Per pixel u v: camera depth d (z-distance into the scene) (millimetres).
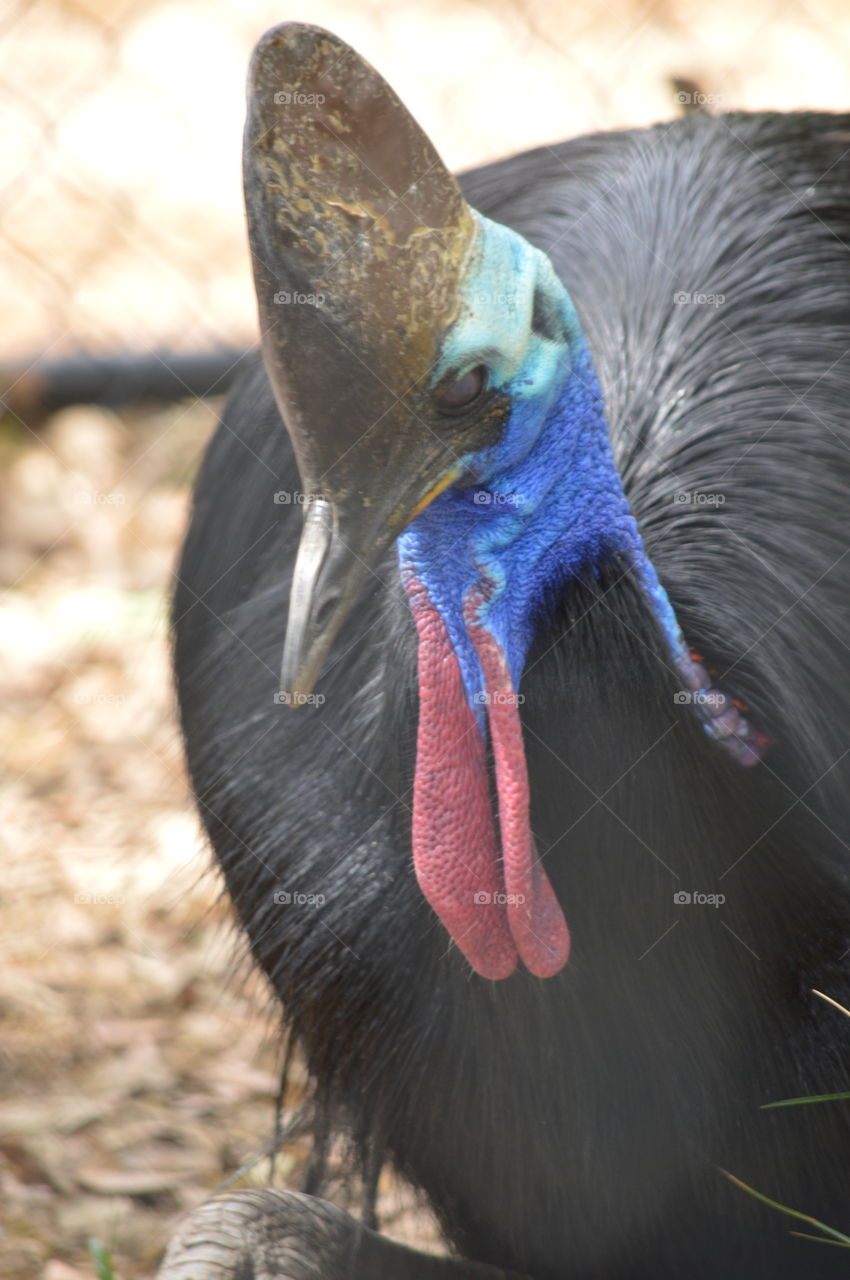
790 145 9344
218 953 12102
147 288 19453
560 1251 7438
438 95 22344
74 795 13875
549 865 6543
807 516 7426
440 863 6469
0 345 18109
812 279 8445
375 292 5652
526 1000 6746
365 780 7117
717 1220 7312
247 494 9438
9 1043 11180
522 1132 7016
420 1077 7105
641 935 6578
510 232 6074
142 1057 11117
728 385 7855
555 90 21938
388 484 5930
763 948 6699
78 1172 10094
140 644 15656
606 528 6402
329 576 5879
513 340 5973
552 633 6426
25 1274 9250
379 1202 9773
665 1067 6836
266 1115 10664
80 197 21234
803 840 6738
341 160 5602
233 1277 6789
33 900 12633
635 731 6379
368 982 7125
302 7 25297
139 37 24656
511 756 6340
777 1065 6863
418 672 6555
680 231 8734
